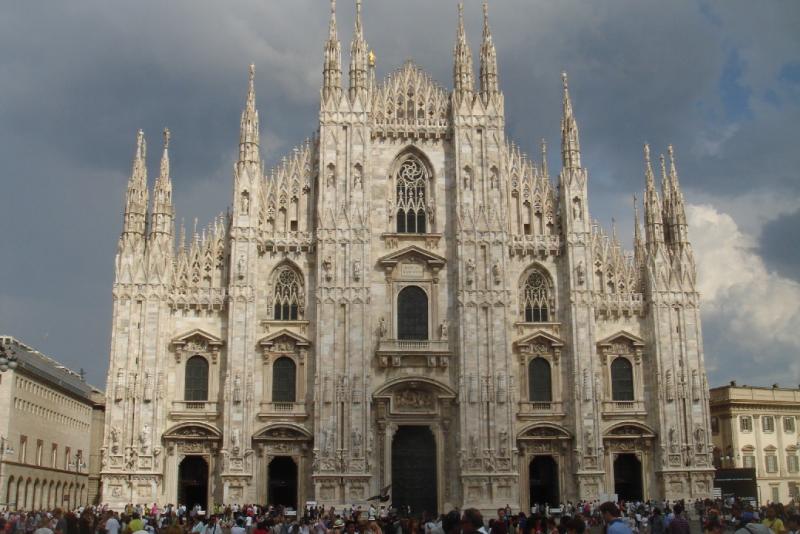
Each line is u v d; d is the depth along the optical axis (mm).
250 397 82062
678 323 87375
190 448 81812
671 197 90875
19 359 99250
